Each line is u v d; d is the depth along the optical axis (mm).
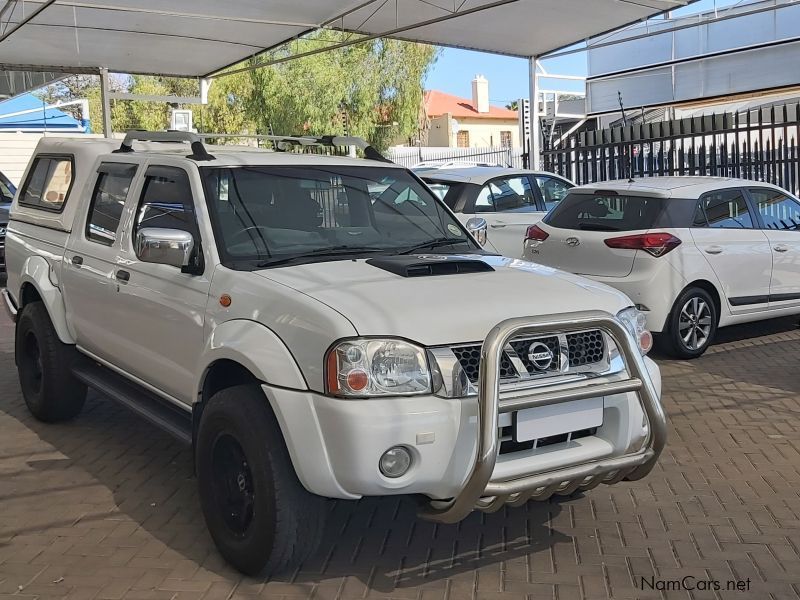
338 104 36312
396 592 4047
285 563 4055
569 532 4723
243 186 5000
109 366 5836
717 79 18562
